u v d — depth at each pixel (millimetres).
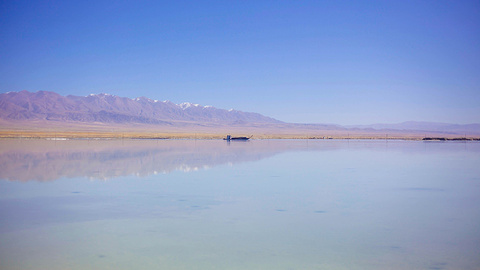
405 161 39219
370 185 23812
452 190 22219
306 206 17812
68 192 20891
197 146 66312
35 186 22609
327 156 45094
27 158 38719
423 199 19562
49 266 10555
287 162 37281
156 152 49094
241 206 17766
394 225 14688
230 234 13477
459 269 10469
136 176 26781
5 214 16141
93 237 13109
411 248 12102
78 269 10344
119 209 17094
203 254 11508
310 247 12148
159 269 10344
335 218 15672
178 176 26953
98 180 24906
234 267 10523
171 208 17344
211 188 22328
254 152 51094
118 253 11586
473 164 36344
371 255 11461
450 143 91312
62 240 12797
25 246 12211
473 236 13352
